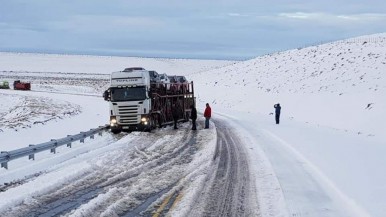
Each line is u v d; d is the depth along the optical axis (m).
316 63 63.94
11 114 39.50
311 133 26.00
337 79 49.97
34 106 42.28
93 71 176.38
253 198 11.09
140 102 26.41
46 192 11.73
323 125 33.97
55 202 10.72
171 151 19.27
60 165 15.66
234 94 60.91
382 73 46.47
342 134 26.06
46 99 50.19
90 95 63.50
